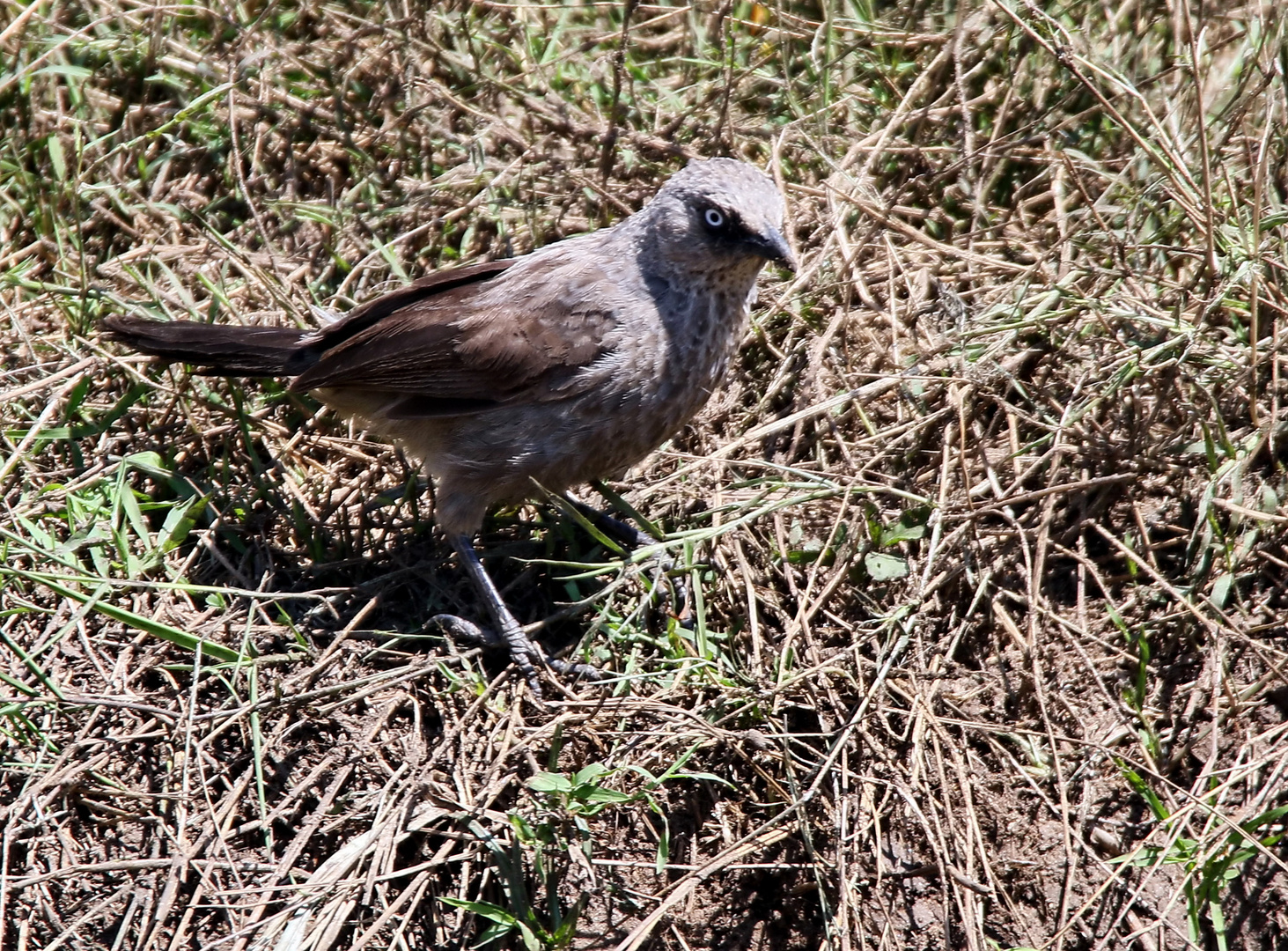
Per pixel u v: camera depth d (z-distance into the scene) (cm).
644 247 947
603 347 931
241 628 944
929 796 826
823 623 932
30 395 1052
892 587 928
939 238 1159
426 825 841
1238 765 812
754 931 860
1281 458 956
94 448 1044
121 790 845
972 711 895
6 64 1256
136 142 1170
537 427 945
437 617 940
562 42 1338
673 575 914
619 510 976
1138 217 1093
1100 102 1044
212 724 873
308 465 1058
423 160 1239
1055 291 1013
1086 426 982
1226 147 1123
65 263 1145
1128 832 844
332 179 1225
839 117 1237
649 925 795
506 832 838
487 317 933
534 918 801
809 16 1334
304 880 823
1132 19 1242
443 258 1180
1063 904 793
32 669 858
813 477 938
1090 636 891
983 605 929
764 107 1261
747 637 923
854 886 814
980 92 1239
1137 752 862
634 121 1251
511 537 1031
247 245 1187
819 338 1051
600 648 934
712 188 917
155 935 806
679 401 964
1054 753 824
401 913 831
